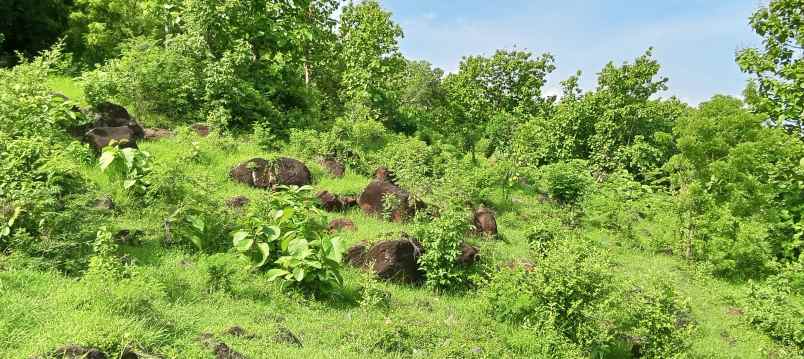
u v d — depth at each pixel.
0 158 8.77
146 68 15.73
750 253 13.81
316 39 22.84
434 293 9.97
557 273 8.84
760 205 14.98
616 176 22.52
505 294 9.13
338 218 11.80
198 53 17.56
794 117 16.69
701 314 11.39
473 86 35.19
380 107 23.25
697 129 15.83
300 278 8.38
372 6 25.31
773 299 11.05
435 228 10.47
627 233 15.65
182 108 16.12
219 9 18.25
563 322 8.64
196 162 13.18
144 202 9.80
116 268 7.07
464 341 7.81
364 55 23.94
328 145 15.85
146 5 21.17
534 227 13.38
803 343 10.41
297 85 20.84
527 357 8.02
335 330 7.57
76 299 6.29
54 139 10.85
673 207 15.16
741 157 14.72
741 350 10.04
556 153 28.70
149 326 6.05
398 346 7.45
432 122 29.09
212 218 9.58
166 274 7.79
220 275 8.07
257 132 15.63
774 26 16.95
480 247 11.69
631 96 29.58
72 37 26.34
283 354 6.29
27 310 5.96
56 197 8.37
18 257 7.22
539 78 36.22
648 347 8.72
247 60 18.20
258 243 9.08
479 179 15.88
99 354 5.08
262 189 12.39
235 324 6.89
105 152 9.93
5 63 21.94
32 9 25.33
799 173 15.21
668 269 13.77
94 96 14.52
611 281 9.05
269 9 20.28
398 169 15.78
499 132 25.52
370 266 9.53
